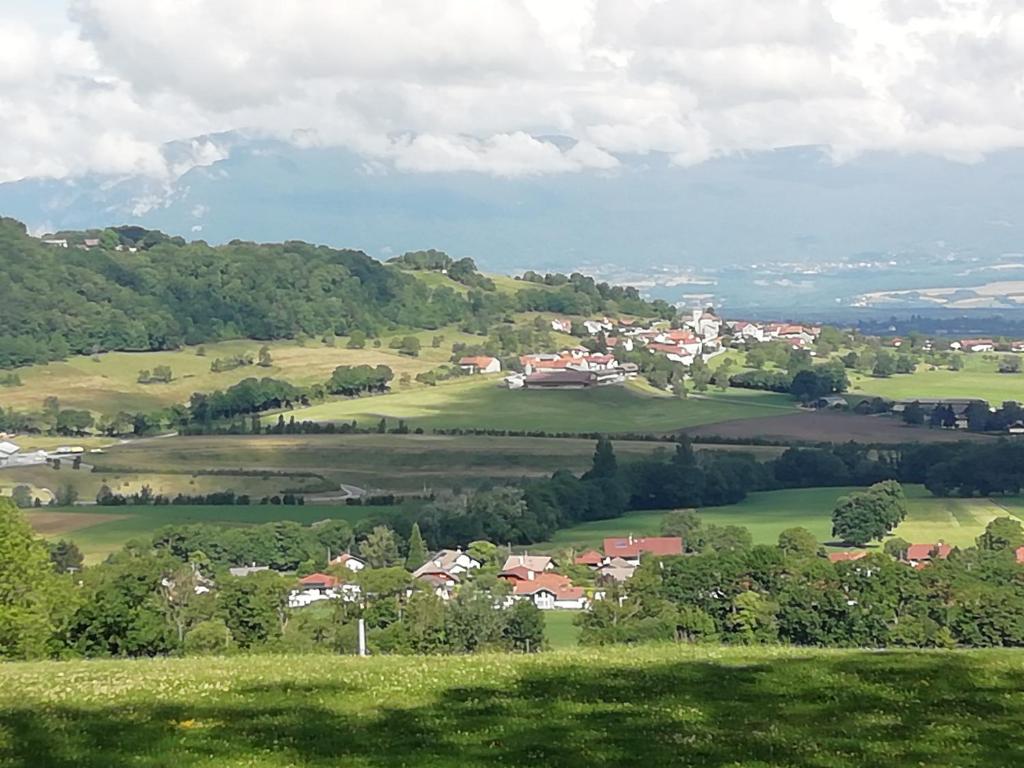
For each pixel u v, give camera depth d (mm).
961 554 106875
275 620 85312
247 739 25797
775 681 31953
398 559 131875
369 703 29312
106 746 25156
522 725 27234
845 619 83188
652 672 33188
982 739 26375
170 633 64438
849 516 133750
